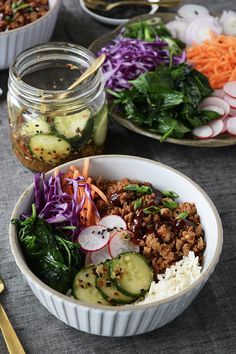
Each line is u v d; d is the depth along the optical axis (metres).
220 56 0.91
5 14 0.92
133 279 0.62
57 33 0.99
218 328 0.66
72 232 0.67
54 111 0.73
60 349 0.63
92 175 0.72
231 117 0.83
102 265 0.63
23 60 0.76
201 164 0.82
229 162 0.82
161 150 0.83
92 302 0.61
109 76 0.86
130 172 0.72
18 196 0.77
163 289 0.62
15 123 0.75
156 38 0.92
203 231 0.67
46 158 0.75
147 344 0.64
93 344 0.64
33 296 0.67
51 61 0.78
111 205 0.69
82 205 0.68
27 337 0.64
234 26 0.97
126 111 0.82
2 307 0.66
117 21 1.00
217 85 0.89
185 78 0.85
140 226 0.67
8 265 0.70
